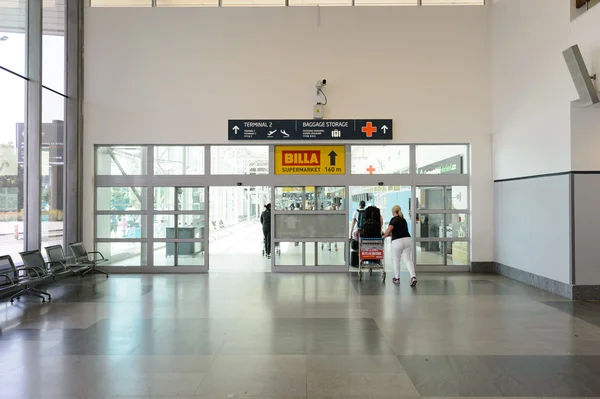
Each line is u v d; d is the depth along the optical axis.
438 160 10.27
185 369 4.17
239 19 10.08
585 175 7.01
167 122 10.03
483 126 10.03
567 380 3.89
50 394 3.64
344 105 10.05
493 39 9.92
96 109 10.05
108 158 10.31
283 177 10.21
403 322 5.77
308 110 10.05
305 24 10.08
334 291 7.80
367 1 10.25
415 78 10.03
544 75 7.74
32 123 8.46
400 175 10.20
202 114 10.04
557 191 7.40
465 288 8.04
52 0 9.30
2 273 6.82
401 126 10.04
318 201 10.23
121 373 4.07
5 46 7.86
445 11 10.07
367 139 10.00
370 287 8.17
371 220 9.06
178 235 10.27
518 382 3.85
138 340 5.05
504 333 5.28
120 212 10.27
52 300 7.18
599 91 6.32
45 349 4.75
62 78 9.78
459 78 10.03
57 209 9.59
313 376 3.99
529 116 8.30
